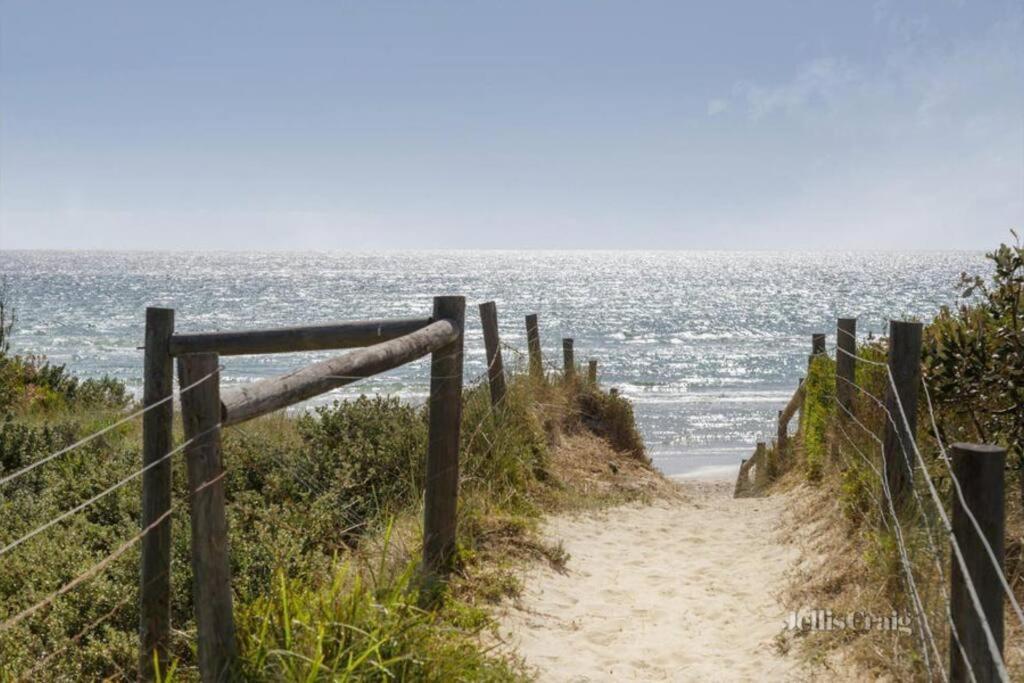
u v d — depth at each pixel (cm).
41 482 719
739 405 3859
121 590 470
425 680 376
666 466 2667
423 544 555
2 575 502
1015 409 563
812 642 490
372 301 10181
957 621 301
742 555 731
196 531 306
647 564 709
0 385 1277
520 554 644
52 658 415
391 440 744
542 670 463
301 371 373
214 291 11862
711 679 464
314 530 590
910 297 11512
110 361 4844
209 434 304
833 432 879
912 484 478
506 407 875
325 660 349
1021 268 592
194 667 398
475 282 15525
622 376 4772
